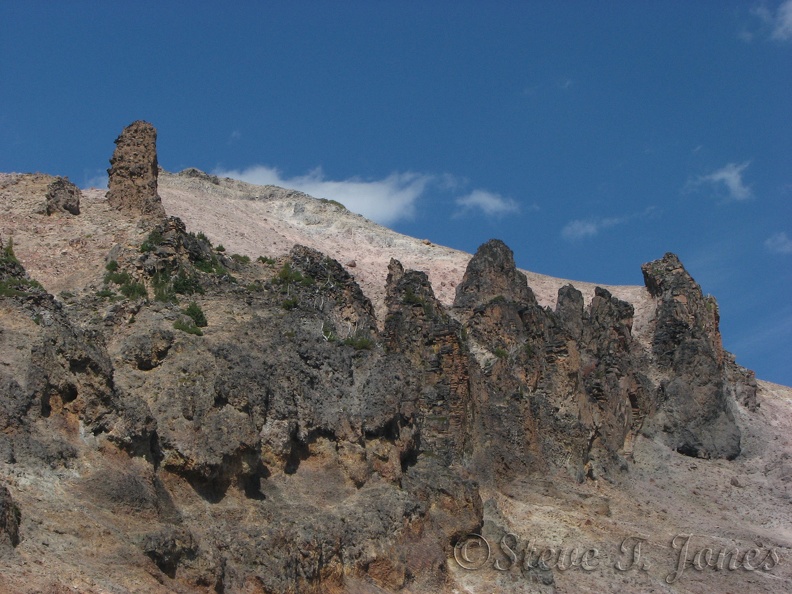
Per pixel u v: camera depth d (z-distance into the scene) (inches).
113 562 1843.0
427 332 3262.8
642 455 4067.4
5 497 1772.9
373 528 2406.5
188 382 2325.3
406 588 2418.8
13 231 2987.2
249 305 2817.4
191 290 2795.3
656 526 3459.6
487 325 3700.8
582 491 3403.1
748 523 3799.2
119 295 2662.4
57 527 1849.2
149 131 3326.8
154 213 3213.6
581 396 3757.4
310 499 2421.3
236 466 2272.4
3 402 2006.6
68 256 2883.9
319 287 3139.8
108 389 2124.8
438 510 2706.7
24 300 2261.3
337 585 2251.5
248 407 2347.4
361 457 2554.1
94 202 3262.8
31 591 1658.5
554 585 2751.0
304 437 2486.5
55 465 1982.0
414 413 2800.2
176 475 2182.6
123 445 2095.2
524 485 3297.2
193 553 1975.9
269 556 2113.7
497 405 3388.3
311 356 2674.7
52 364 2094.0
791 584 3304.6
